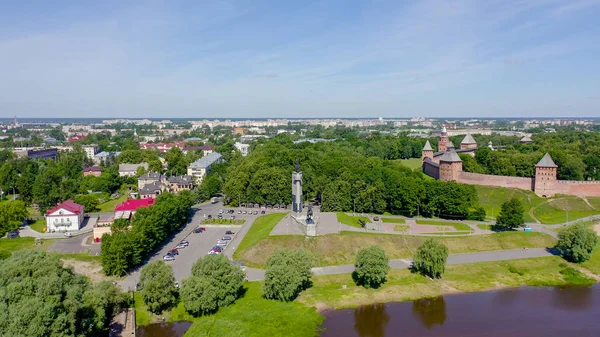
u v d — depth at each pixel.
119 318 95.31
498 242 143.88
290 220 155.75
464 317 100.19
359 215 174.62
